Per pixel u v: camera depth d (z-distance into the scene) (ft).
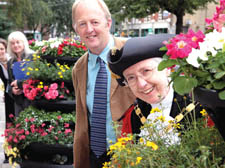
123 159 3.43
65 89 10.35
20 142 10.20
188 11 52.70
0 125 17.43
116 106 6.31
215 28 3.31
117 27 120.57
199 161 3.17
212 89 2.97
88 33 6.49
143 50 4.36
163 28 110.63
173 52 2.99
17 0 92.94
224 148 3.57
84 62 7.11
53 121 10.18
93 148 6.93
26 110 11.13
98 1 6.64
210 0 49.52
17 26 97.30
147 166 3.39
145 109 5.10
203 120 4.29
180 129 4.52
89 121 7.08
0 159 13.37
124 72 4.65
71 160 10.17
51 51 10.94
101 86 6.72
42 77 10.29
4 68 13.25
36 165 10.02
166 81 4.53
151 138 3.91
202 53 2.94
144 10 49.44
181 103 4.67
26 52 12.79
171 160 3.49
